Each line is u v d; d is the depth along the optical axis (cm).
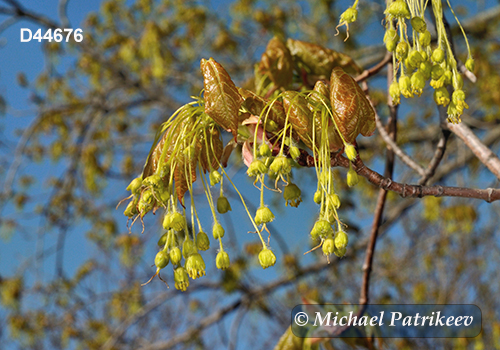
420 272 558
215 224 89
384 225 446
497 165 134
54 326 539
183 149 93
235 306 480
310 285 543
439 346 459
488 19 460
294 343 167
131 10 584
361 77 173
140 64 563
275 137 97
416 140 491
